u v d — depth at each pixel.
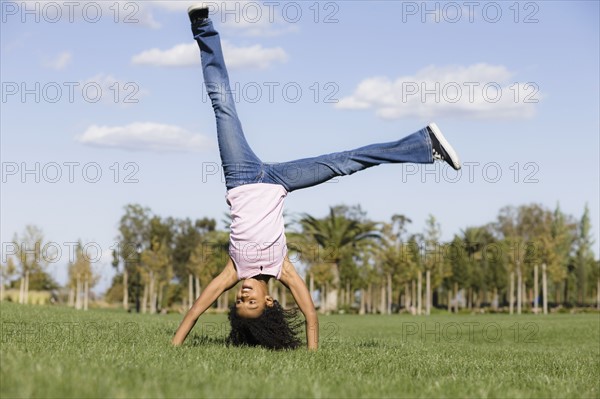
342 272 72.31
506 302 104.12
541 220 77.50
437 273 69.44
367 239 64.25
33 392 4.61
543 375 7.65
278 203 8.47
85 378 5.09
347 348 9.78
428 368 7.79
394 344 12.98
